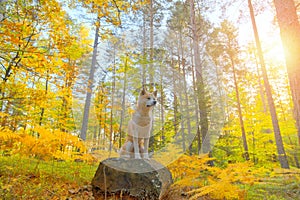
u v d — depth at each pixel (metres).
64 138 2.90
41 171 3.45
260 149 8.86
